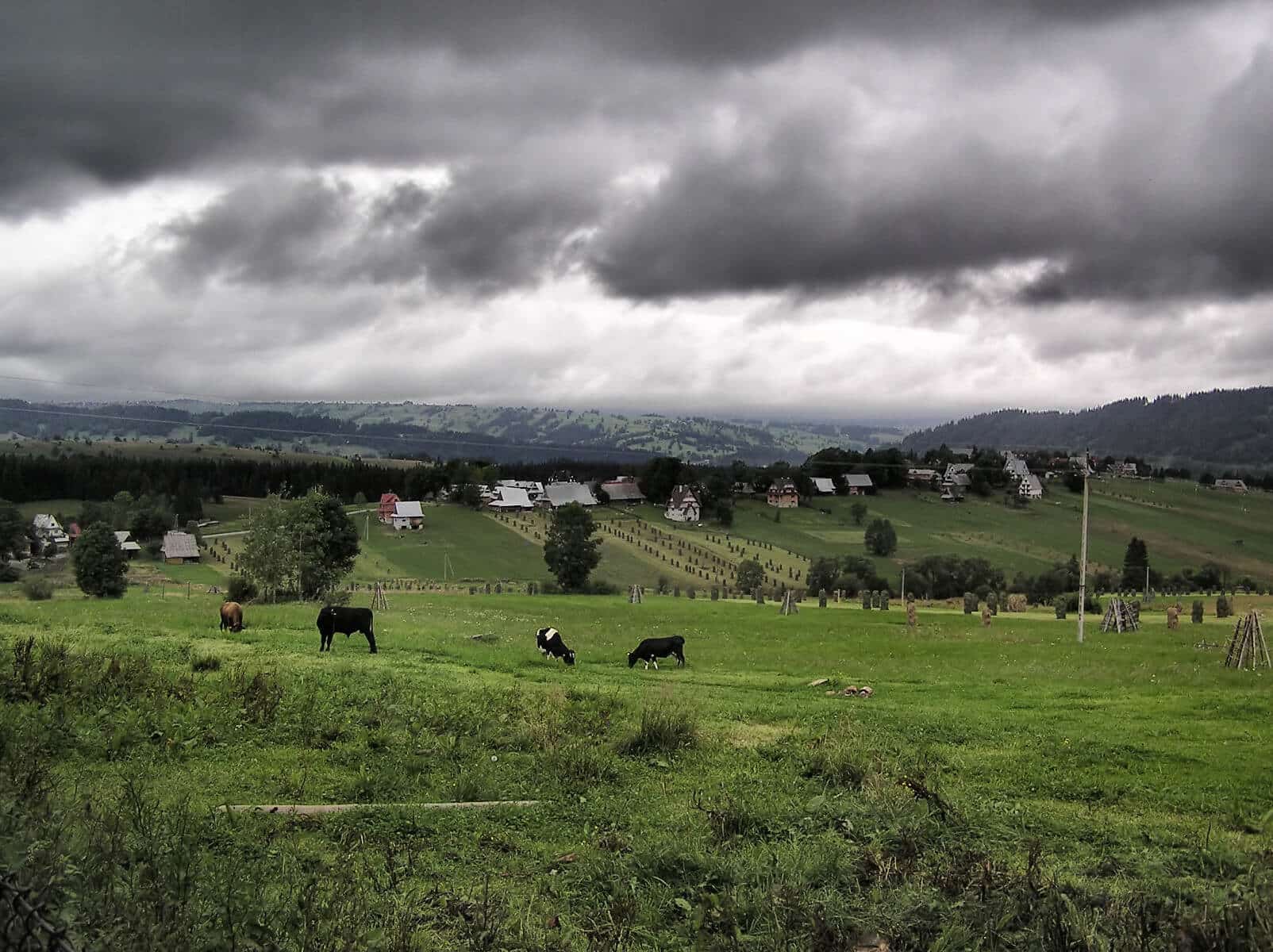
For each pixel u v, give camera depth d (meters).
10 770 12.80
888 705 26.83
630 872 12.02
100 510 150.12
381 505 174.50
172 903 8.68
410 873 11.79
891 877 11.68
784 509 189.00
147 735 17.12
